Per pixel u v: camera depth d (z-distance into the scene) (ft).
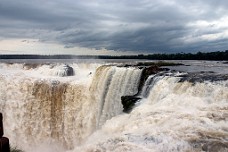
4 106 104.32
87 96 96.07
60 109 99.19
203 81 59.36
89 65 151.33
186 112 46.32
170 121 42.11
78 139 93.81
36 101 102.27
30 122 101.30
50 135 98.68
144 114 51.06
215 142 33.01
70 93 99.25
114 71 88.12
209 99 53.47
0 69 147.54
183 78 63.98
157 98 64.44
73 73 141.28
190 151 31.65
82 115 94.79
